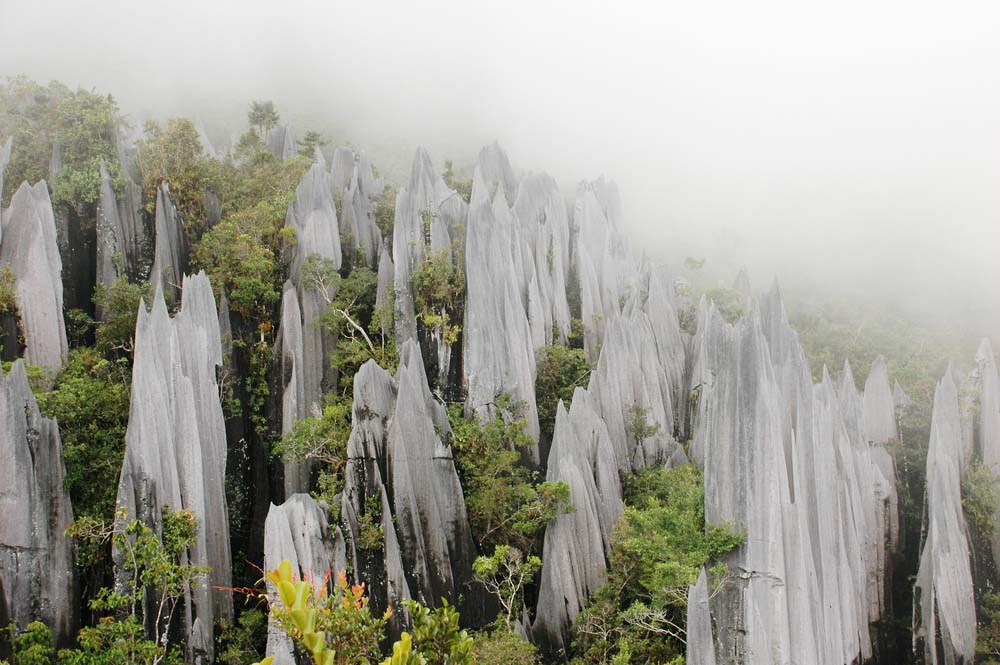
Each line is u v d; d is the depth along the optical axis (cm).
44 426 3741
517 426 4828
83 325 4728
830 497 4034
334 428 4488
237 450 4709
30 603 3594
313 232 5362
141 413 3781
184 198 5391
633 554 4206
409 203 5622
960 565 4725
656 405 5666
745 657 3584
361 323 5403
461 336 5294
